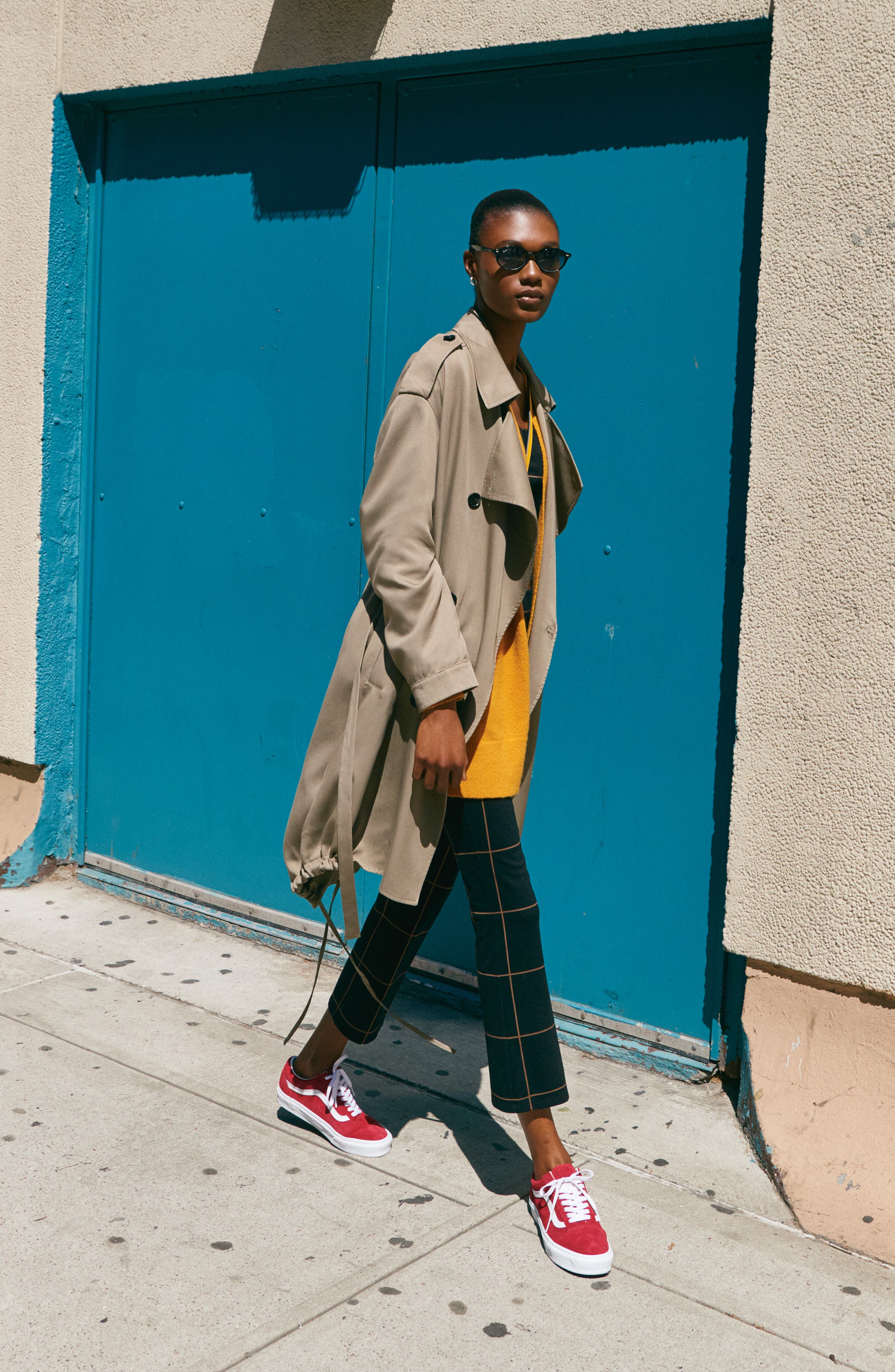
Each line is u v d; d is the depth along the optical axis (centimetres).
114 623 412
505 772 235
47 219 398
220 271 373
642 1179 256
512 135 311
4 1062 293
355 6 323
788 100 251
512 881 232
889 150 239
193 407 384
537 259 224
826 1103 253
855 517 247
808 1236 241
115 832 419
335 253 347
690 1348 203
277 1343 198
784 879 259
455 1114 281
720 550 288
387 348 338
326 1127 261
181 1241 224
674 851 301
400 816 235
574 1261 220
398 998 345
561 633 313
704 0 269
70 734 426
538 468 241
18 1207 232
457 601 229
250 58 346
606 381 302
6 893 416
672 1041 303
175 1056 301
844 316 246
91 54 384
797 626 255
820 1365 201
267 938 377
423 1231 231
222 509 379
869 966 247
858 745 249
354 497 348
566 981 320
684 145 286
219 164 371
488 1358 197
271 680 371
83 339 412
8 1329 198
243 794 382
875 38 239
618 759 307
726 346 284
